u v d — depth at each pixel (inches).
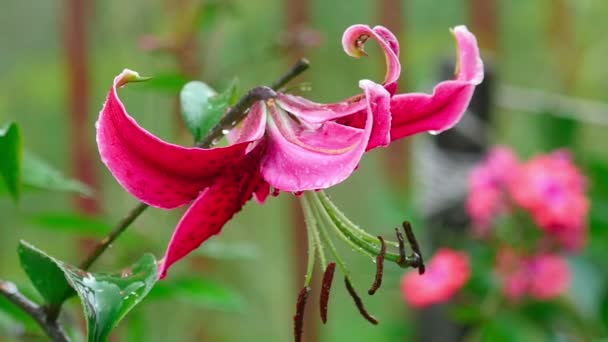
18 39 92.4
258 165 34.9
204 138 35.5
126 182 33.7
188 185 34.4
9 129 39.0
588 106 71.2
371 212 94.0
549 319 59.9
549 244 56.5
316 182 34.0
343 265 36.2
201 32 58.0
